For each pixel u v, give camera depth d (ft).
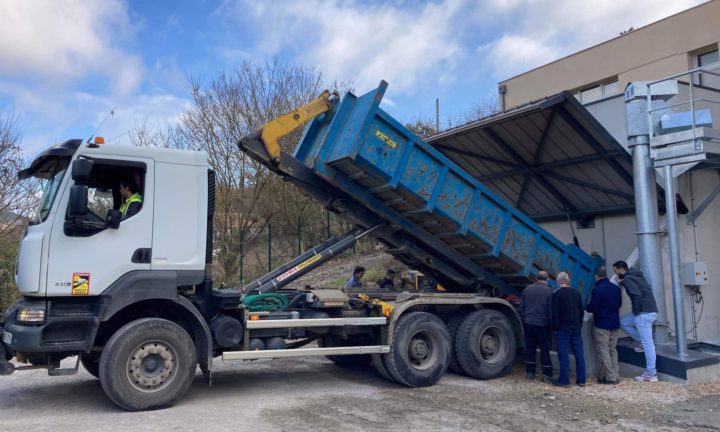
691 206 34.65
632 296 28.19
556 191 38.91
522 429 20.47
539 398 25.30
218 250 69.21
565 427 20.81
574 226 40.32
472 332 28.86
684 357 27.78
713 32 57.57
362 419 21.29
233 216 69.72
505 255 30.55
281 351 24.70
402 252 32.07
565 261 32.76
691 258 34.55
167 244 22.68
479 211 29.53
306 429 19.81
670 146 28.84
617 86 66.80
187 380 22.38
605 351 28.12
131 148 22.48
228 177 70.28
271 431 19.47
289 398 24.56
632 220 36.52
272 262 69.10
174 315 23.89
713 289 35.29
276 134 26.84
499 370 29.40
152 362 21.93
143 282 22.02
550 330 31.07
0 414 21.35
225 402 23.57
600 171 34.60
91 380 27.73
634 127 30.42
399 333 26.91
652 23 62.80
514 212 30.60
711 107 35.32
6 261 46.62
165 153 23.11
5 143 49.75
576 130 32.27
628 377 29.37
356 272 36.76
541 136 34.45
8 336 20.93
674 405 23.80
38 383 26.99
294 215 70.54
